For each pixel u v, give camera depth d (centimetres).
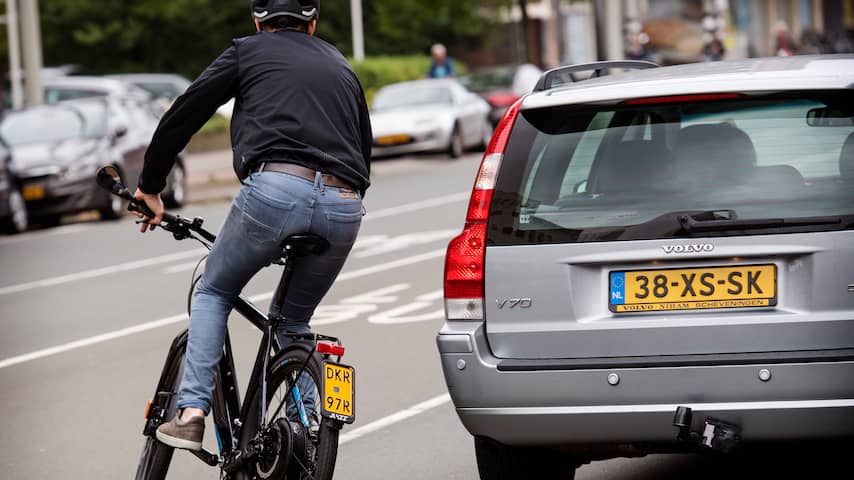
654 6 7525
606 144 726
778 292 698
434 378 1191
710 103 720
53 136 2900
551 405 709
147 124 3141
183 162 3083
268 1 755
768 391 686
